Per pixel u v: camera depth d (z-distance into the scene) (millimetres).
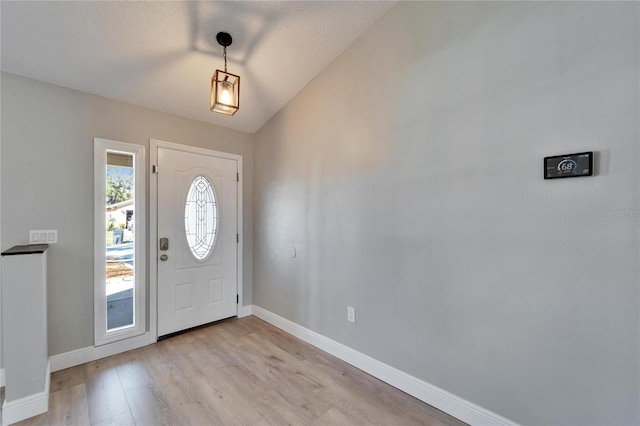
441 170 1848
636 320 1232
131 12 1907
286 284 3084
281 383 2125
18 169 2145
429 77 1913
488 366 1648
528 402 1511
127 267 2668
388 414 1803
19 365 1747
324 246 2652
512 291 1560
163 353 2572
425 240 1928
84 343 2404
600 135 1302
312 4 2045
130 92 2557
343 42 2410
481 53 1675
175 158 2951
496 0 1619
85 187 2422
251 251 3576
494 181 1620
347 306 2443
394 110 2115
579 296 1363
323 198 2670
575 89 1364
